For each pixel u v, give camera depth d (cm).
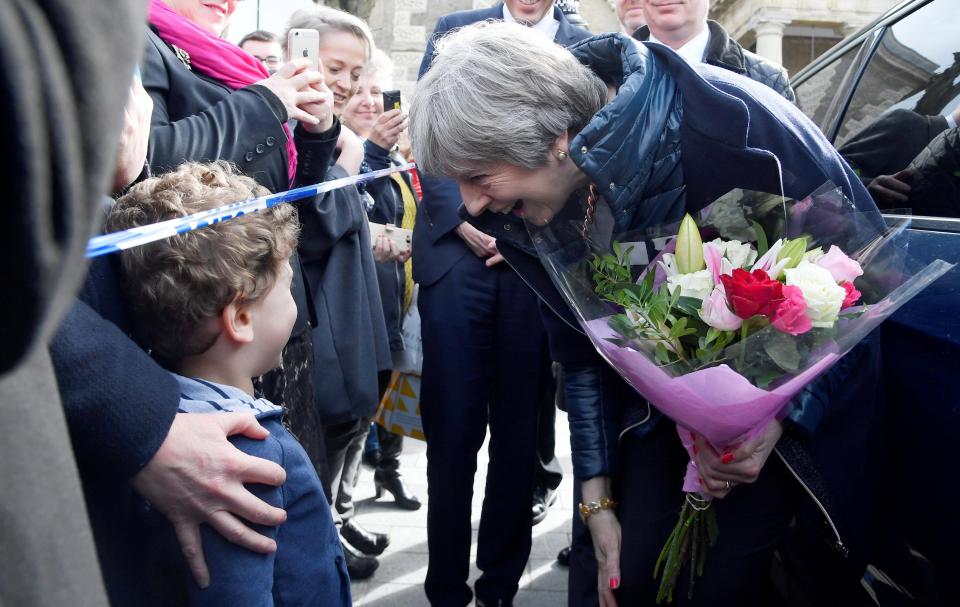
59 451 54
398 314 302
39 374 54
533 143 147
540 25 291
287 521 125
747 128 141
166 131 161
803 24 1367
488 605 256
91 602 55
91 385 104
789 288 134
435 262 255
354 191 238
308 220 219
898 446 178
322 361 232
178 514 112
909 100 211
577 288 157
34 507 51
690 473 157
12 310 40
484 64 148
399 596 275
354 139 241
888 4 1328
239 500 113
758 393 137
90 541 56
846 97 249
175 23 188
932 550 167
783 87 258
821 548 177
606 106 139
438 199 254
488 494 260
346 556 289
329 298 234
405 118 307
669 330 144
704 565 159
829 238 150
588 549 198
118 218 124
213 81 190
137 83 133
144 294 123
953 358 159
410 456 423
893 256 148
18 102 35
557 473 340
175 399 113
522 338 254
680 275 145
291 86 182
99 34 40
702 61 256
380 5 1385
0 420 50
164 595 117
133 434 106
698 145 146
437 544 251
